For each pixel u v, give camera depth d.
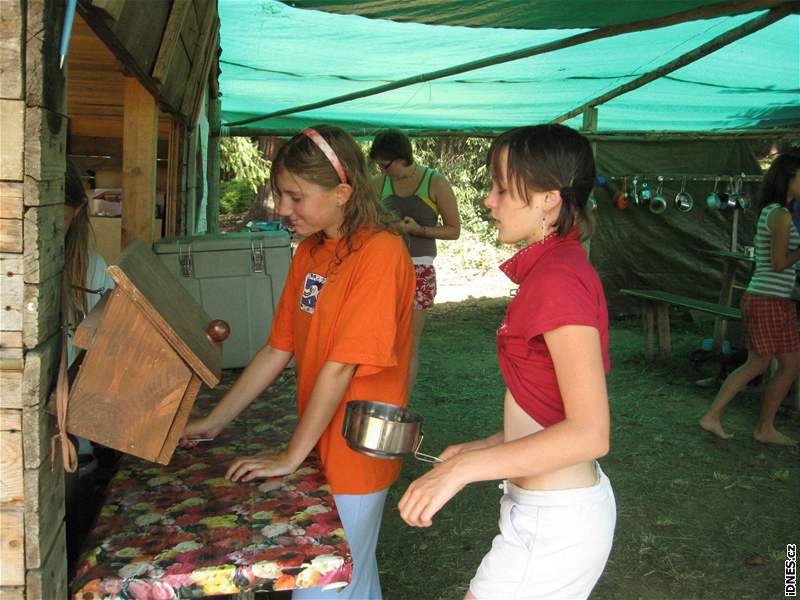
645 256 9.10
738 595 3.05
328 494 1.79
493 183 1.65
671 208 9.02
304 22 4.72
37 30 1.17
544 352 1.60
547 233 1.62
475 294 11.10
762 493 4.05
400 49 5.40
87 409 1.39
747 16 4.79
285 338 2.15
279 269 2.90
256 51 5.62
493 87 6.87
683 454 4.62
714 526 3.65
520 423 1.67
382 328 1.83
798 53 5.47
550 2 4.09
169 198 3.99
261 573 1.44
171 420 1.43
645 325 7.02
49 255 1.26
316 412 1.85
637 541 3.48
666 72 6.10
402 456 1.57
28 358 1.24
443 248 13.84
